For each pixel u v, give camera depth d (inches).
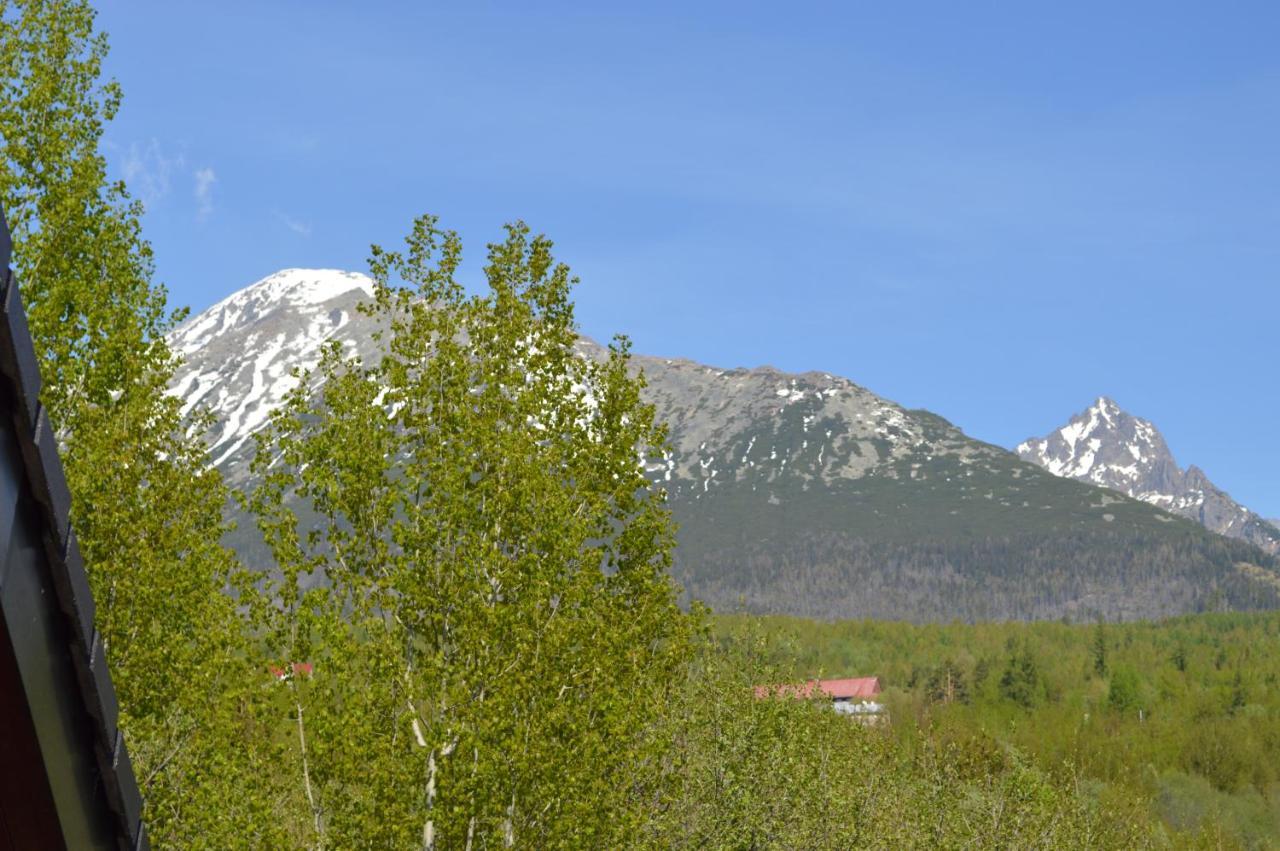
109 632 885.8
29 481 253.6
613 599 991.0
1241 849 4050.2
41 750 273.0
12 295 239.0
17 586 251.6
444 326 996.6
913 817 1536.7
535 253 1060.5
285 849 811.4
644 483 1015.6
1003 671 7554.1
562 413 1022.4
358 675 846.5
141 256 1027.9
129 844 317.1
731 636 1342.3
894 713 5344.5
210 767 852.6
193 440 956.0
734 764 1162.0
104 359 943.0
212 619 877.8
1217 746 5187.0
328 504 906.7
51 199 984.3
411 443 969.5
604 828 879.1
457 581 866.8
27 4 1026.7
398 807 796.6
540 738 830.5
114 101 1056.8
